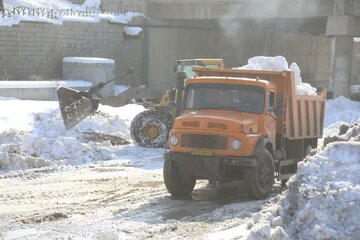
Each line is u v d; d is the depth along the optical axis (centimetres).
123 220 2153
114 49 9794
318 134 3306
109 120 4709
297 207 1792
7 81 7288
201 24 11069
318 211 1686
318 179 1811
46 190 2744
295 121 2930
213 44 11462
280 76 2825
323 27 11338
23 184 2891
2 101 5744
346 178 1798
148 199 2586
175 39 10662
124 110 5794
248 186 2531
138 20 10188
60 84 7612
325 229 1627
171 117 4253
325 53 14088
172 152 2573
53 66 8812
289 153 3056
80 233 1941
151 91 4462
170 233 1962
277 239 1627
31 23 8462
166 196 2658
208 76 2928
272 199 2483
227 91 2678
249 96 2650
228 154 2500
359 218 1647
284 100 2816
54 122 4475
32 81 7562
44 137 4269
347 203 1672
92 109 4138
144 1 10344
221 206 2453
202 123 2528
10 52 8194
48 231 1964
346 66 8825
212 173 2500
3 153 3306
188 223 2111
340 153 1922
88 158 3691
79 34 9194
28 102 5719
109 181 3016
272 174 2630
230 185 2970
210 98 2681
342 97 7550
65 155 3650
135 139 4297
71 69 8656
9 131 3841
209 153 2508
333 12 8769
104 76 8594
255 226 1756
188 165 2527
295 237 1681
